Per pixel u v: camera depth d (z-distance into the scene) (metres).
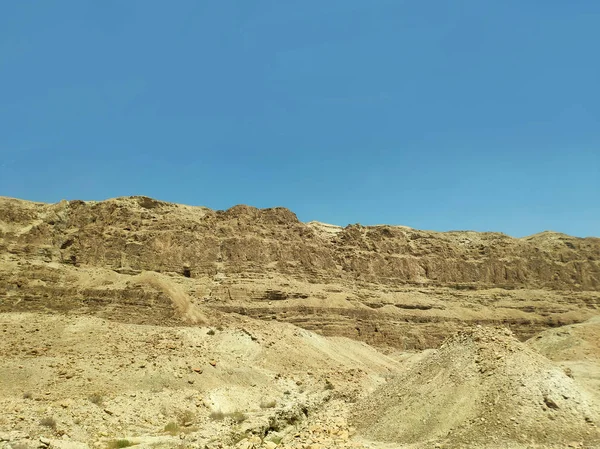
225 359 66.50
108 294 86.31
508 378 40.34
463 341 46.31
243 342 75.44
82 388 47.47
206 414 48.72
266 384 63.72
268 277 135.38
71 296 86.38
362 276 163.38
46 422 36.59
